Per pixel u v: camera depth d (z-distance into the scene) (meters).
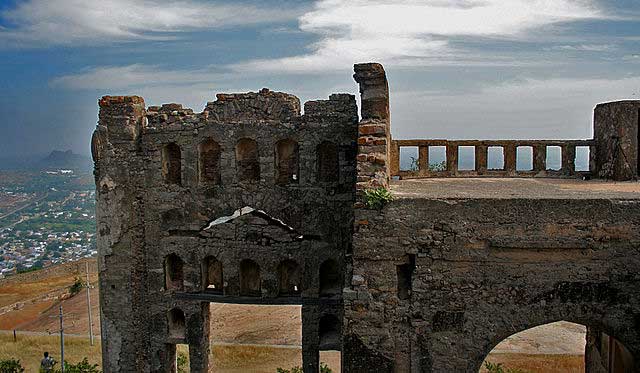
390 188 16.22
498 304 13.84
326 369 25.72
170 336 22.53
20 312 45.75
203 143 21.98
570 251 13.60
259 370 28.84
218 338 34.69
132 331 22.70
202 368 22.31
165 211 22.17
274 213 21.20
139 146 22.31
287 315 39.59
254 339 34.34
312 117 20.73
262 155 21.14
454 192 15.56
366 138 15.21
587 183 19.03
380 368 14.19
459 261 13.83
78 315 44.19
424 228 13.88
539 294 13.73
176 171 22.70
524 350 30.44
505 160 22.11
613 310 13.57
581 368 26.91
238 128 21.28
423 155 21.88
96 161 22.48
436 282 13.95
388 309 14.12
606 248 13.46
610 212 13.38
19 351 33.34
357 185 14.19
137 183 22.31
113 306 22.77
